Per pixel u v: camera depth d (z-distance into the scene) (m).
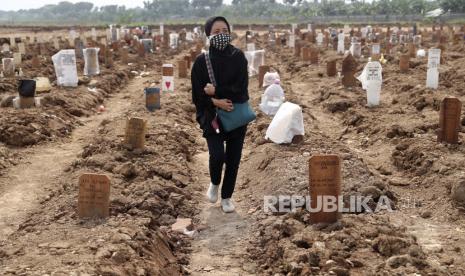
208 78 6.02
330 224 5.61
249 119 6.17
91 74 18.67
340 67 22.53
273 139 8.91
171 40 36.72
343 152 8.33
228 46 6.02
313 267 4.75
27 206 7.24
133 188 6.92
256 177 7.88
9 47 29.56
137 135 8.49
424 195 7.19
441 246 5.56
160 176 7.63
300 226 5.68
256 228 6.23
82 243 5.02
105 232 5.30
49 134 10.81
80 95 14.66
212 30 5.99
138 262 4.75
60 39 39.06
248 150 9.68
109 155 8.17
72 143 10.66
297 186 6.83
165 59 29.12
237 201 7.22
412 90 14.49
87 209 5.88
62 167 8.96
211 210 6.89
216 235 6.17
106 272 4.41
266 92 11.66
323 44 35.59
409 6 90.50
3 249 4.97
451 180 7.20
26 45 31.47
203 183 8.05
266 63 26.67
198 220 6.59
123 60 24.28
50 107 12.63
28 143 10.20
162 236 5.70
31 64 21.02
